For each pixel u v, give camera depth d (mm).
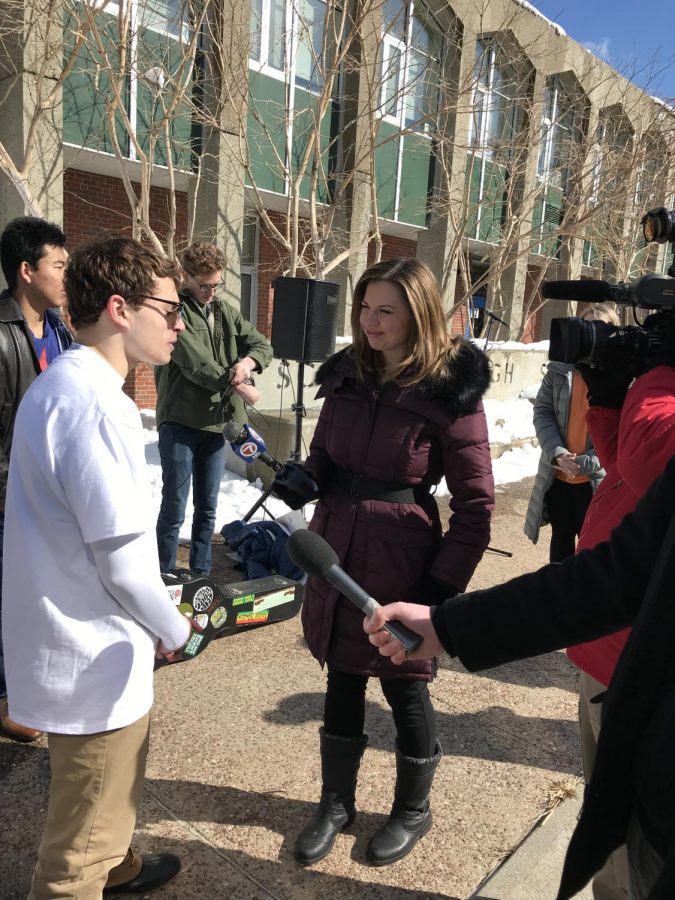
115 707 1534
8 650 1552
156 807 2393
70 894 1553
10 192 6961
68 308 1653
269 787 2529
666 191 10625
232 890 2076
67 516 1491
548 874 2217
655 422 1303
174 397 4023
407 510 2084
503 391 10859
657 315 1597
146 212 6984
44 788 2457
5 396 2625
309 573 1397
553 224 11516
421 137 10320
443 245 11922
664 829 966
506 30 9719
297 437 4367
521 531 5969
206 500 4250
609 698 1058
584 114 11453
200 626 3432
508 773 2721
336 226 10266
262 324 11727
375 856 2191
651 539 1053
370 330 2029
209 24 7328
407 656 1261
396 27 9336
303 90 9234
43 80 6832
